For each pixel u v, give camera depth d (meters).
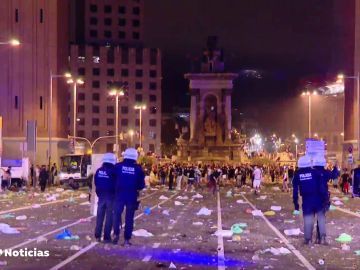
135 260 13.62
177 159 124.62
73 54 155.00
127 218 16.02
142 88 160.25
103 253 14.59
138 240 17.22
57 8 68.44
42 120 67.25
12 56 67.00
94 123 156.12
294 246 16.17
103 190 16.64
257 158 111.38
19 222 22.33
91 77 156.12
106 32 170.62
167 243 16.62
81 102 155.00
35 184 51.69
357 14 72.88
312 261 13.66
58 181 59.09
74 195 43.28
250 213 27.97
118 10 171.50
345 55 78.25
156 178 73.62
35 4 67.56
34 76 67.38
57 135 68.12
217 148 126.44
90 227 20.45
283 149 135.25
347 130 76.19
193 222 22.95
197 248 15.69
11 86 66.94
